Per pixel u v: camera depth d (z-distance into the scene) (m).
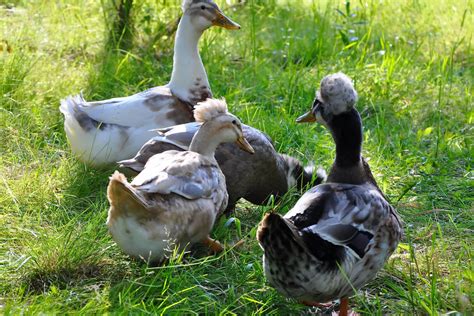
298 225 5.32
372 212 5.46
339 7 13.66
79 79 9.86
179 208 6.11
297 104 9.73
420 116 9.69
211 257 6.50
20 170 7.87
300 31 12.26
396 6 13.84
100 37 11.43
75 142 7.61
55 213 7.08
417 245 7.00
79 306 5.78
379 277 6.41
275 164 7.34
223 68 10.50
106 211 6.90
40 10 12.33
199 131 6.68
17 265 6.19
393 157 8.61
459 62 11.60
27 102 9.02
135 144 7.61
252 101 9.84
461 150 8.79
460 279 6.28
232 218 6.93
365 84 10.27
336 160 5.87
